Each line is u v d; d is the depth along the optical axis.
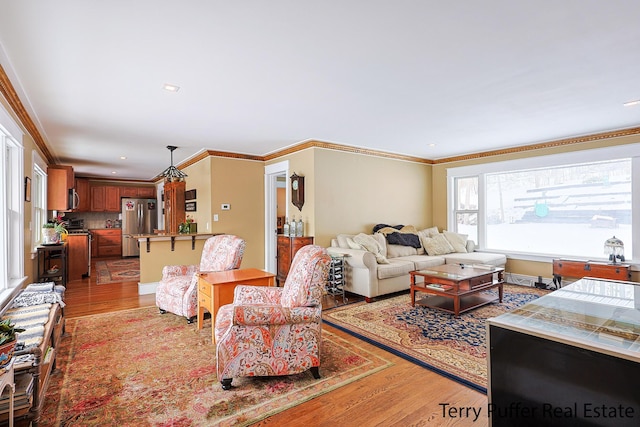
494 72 2.56
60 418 1.82
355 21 1.87
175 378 2.27
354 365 2.46
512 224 5.52
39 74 2.52
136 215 9.08
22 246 3.35
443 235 5.88
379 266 4.38
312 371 2.26
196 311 3.39
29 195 3.84
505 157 5.46
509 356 1.36
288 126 4.09
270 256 5.92
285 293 2.49
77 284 5.39
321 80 2.70
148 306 4.07
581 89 2.91
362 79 2.68
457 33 2.00
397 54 2.27
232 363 2.12
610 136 4.37
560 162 4.84
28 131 3.79
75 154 5.70
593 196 4.67
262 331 2.17
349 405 1.96
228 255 3.60
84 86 2.76
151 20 1.83
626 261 4.33
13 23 1.84
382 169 5.74
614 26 1.93
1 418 1.45
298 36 2.03
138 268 7.02
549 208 5.10
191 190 6.30
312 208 4.88
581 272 4.41
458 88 2.88
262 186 5.99
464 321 3.44
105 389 2.13
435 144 5.19
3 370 1.34
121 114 3.52
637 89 2.91
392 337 3.01
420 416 1.85
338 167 5.14
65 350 2.73
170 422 1.79
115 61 2.33
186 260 5.04
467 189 6.11
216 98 3.08
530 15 1.81
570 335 1.25
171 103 3.21
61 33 1.95
